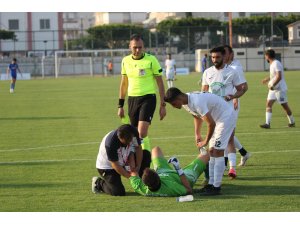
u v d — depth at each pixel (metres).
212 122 9.49
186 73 62.59
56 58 65.81
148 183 9.23
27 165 12.37
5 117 22.80
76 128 18.84
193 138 16.02
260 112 22.53
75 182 10.59
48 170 11.77
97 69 71.56
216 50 10.95
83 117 22.20
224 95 10.98
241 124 18.86
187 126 18.77
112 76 62.00
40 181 10.72
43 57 69.06
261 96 30.38
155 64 11.75
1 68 70.25
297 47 67.31
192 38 72.94
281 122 19.19
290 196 9.28
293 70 65.00
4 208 8.83
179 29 73.00
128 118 12.37
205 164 9.84
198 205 8.84
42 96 33.75
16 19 89.69
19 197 9.52
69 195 9.61
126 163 9.76
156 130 17.92
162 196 9.41
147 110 11.67
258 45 70.38
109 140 9.45
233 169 10.69
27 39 87.56
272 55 17.45
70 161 12.77
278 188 9.87
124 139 9.36
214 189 9.49
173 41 73.94
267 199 9.11
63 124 20.03
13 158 13.30
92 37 78.50
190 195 9.19
